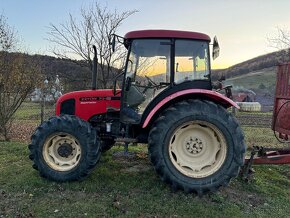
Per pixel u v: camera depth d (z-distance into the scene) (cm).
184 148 408
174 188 393
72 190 396
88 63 1106
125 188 401
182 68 427
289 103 473
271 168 526
